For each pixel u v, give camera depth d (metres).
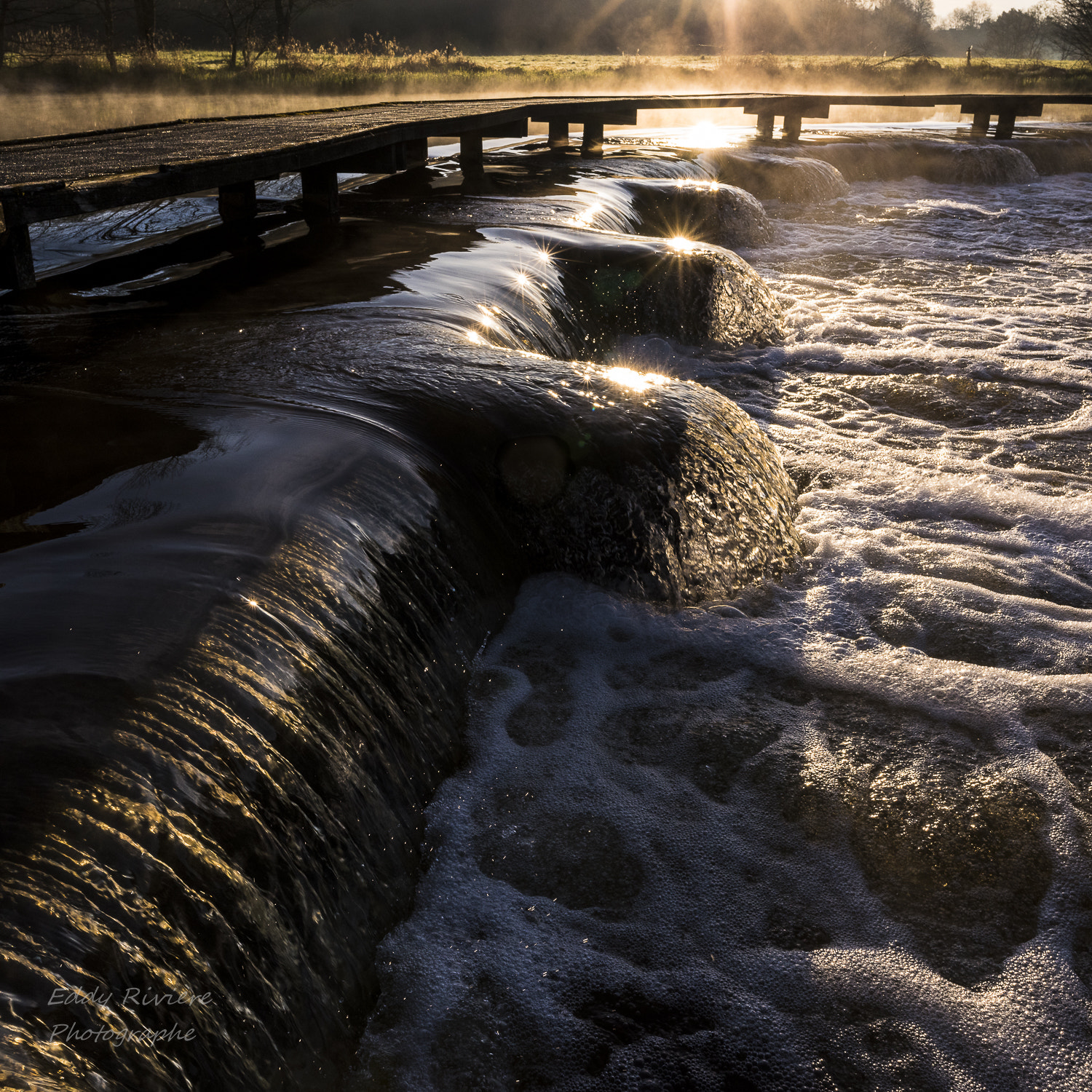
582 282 6.39
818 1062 2.02
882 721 3.08
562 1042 2.01
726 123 21.28
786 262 9.69
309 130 7.98
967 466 5.08
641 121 21.53
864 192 13.63
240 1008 1.62
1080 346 7.14
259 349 3.97
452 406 3.55
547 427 3.56
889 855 2.57
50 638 1.92
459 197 8.68
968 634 3.56
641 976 2.17
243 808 1.80
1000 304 8.30
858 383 6.37
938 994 2.18
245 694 1.96
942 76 31.55
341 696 2.23
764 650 3.39
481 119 10.23
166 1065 1.42
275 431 3.08
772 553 3.93
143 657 1.91
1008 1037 2.09
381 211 7.82
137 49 23.75
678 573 3.58
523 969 2.15
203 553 2.30
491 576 3.29
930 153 14.75
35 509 2.52
